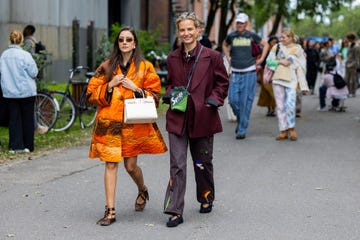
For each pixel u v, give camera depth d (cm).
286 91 1912
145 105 996
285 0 4178
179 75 1026
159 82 1035
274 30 4781
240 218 1050
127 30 1018
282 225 1009
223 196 1197
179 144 1019
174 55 1035
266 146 1805
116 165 1025
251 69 1919
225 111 2750
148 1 5369
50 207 1114
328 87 2741
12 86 1602
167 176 1375
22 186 1270
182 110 1004
